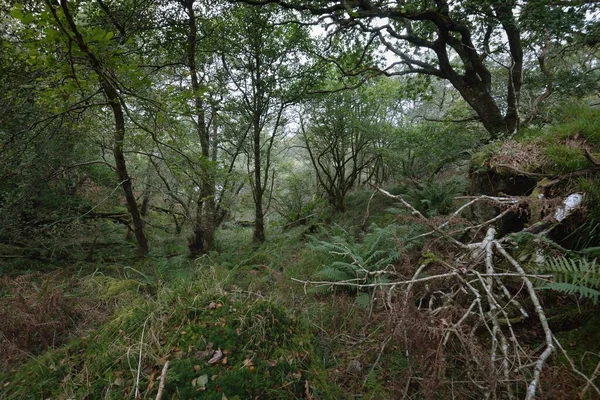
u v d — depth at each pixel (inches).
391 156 365.1
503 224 131.8
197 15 279.1
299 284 165.3
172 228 391.9
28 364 99.4
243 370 77.9
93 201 299.4
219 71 307.3
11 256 233.3
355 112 376.2
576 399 61.9
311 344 100.3
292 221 412.8
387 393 83.1
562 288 69.3
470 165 176.6
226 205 300.0
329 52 315.3
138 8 211.5
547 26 180.1
